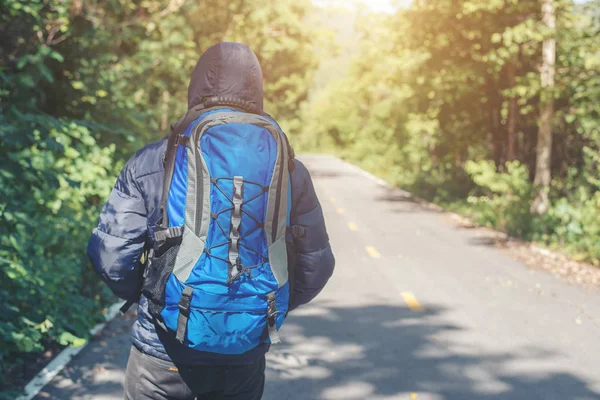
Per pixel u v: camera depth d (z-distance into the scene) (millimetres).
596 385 5289
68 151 7363
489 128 24219
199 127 2146
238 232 2078
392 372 5484
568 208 14078
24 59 7402
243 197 2084
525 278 9914
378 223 16234
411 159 34562
